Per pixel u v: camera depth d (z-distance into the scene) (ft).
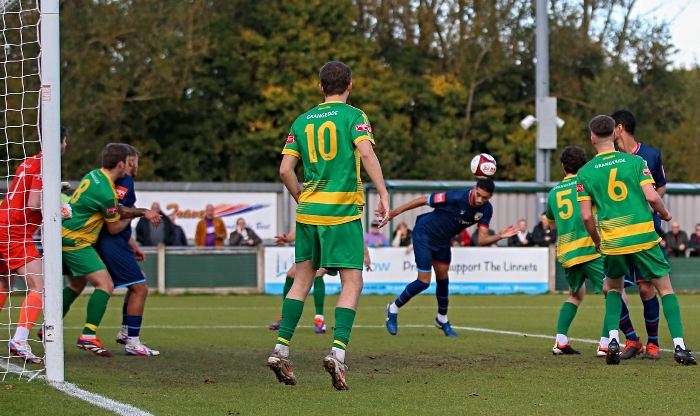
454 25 231.30
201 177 221.05
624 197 38.42
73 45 189.78
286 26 214.48
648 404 27.45
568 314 42.86
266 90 209.77
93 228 41.39
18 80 139.64
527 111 235.40
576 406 27.07
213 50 214.48
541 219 105.81
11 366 35.94
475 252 101.60
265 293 101.04
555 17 236.22
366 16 242.78
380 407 26.84
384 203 30.22
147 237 103.60
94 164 194.39
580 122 227.20
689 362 37.63
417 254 53.31
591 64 240.53
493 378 33.37
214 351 43.75
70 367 36.78
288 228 150.82
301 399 28.22
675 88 246.68
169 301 88.89
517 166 225.56
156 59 196.95
